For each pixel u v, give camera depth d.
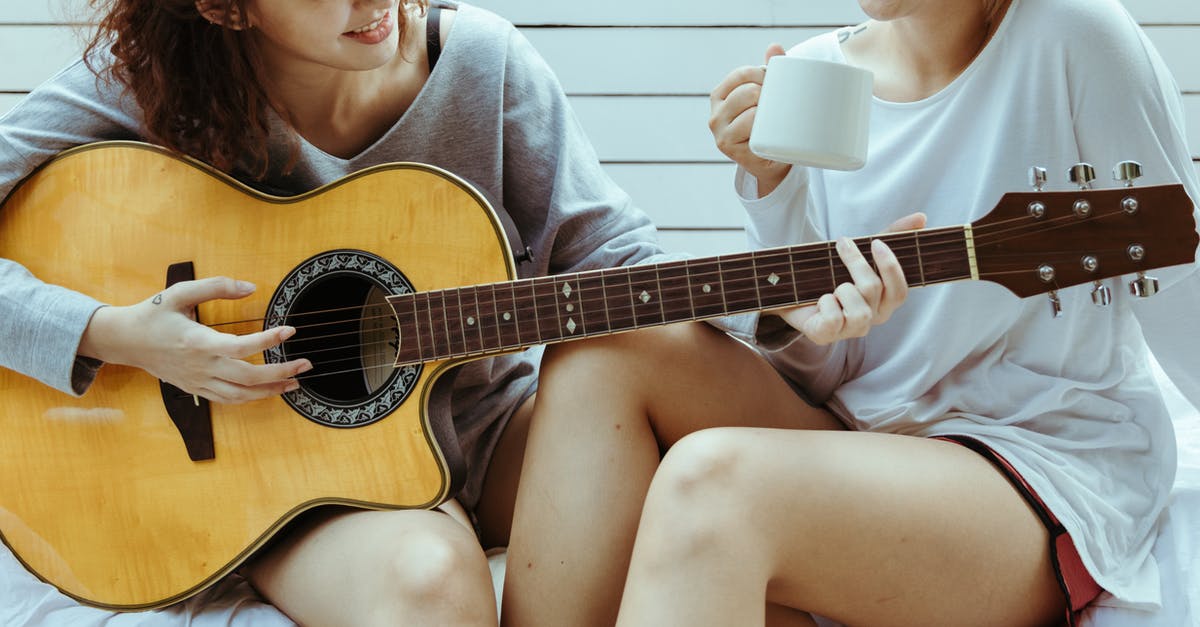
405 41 1.69
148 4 1.54
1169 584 1.44
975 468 1.41
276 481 1.51
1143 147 1.47
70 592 1.56
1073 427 1.53
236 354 1.46
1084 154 1.50
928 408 1.57
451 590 1.32
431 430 1.46
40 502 1.57
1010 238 1.35
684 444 1.32
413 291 1.49
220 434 1.53
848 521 1.31
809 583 1.34
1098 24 1.46
